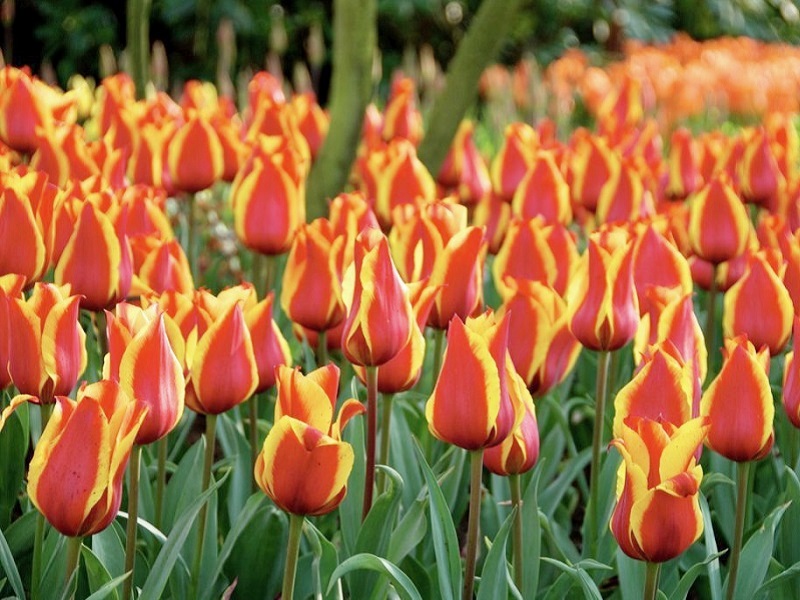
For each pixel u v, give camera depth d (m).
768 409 1.92
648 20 12.55
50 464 1.59
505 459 1.97
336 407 2.50
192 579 2.18
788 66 8.95
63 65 11.41
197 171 3.37
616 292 2.21
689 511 1.63
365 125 4.36
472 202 3.91
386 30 12.04
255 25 11.34
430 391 2.94
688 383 1.76
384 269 1.92
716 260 2.97
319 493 1.68
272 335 2.21
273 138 3.38
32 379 1.91
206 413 2.06
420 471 2.52
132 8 4.73
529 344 2.19
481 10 3.77
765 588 2.12
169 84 11.48
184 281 2.53
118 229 2.36
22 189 2.57
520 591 2.11
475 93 3.86
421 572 2.29
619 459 2.55
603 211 3.35
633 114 5.07
